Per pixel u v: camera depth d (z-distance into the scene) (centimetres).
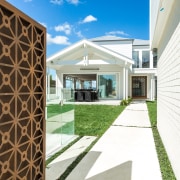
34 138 267
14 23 224
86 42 1614
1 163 206
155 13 532
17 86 229
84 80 2353
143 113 1143
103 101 1777
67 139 626
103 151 509
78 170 399
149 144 566
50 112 581
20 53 234
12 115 221
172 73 430
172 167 407
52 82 1959
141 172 390
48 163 434
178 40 361
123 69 1783
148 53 2189
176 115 378
